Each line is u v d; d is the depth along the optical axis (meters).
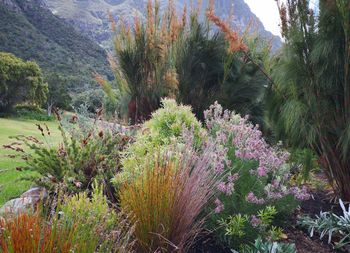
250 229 2.77
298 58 4.10
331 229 3.19
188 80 6.60
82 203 2.21
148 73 6.76
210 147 2.98
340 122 4.02
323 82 3.97
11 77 34.03
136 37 6.75
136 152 3.55
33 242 1.62
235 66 6.73
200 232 2.79
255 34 7.25
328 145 4.07
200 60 6.52
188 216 2.45
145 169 2.71
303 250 2.93
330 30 3.88
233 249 2.74
